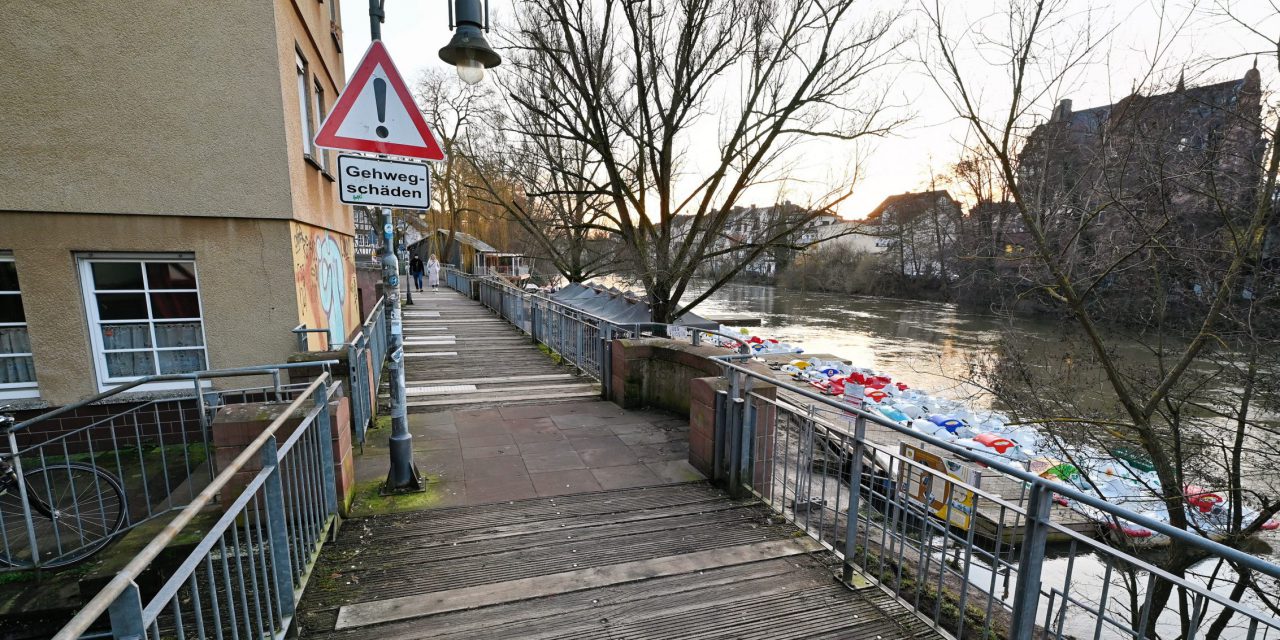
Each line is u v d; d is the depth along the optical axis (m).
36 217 5.13
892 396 15.98
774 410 4.25
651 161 15.02
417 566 3.26
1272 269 5.61
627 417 6.32
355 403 5.16
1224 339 5.94
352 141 3.46
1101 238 6.70
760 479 4.33
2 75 4.92
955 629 2.87
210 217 5.57
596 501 4.17
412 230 31.47
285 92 5.75
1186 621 6.27
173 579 1.61
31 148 5.04
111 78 5.17
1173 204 6.16
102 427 5.52
